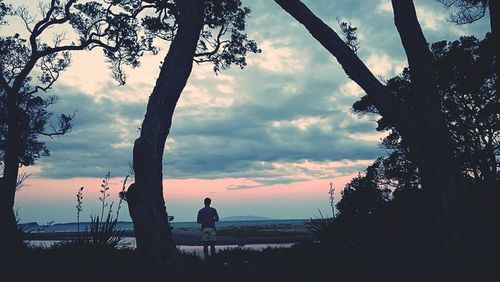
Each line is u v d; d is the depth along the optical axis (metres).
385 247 15.03
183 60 10.39
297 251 15.76
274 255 14.29
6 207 20.94
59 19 25.02
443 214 11.18
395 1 12.62
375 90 12.24
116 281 7.52
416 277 7.83
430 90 12.02
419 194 22.80
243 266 9.83
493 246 12.05
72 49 25.50
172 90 10.17
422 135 11.82
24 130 27.09
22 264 8.83
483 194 20.67
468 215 11.10
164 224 9.50
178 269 8.98
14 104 24.28
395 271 8.48
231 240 38.97
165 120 10.04
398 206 22.47
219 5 18.58
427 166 11.64
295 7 12.69
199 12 10.75
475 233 10.95
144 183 9.59
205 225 14.98
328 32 12.70
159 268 8.90
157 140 9.85
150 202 9.48
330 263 10.15
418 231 20.28
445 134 11.73
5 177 22.58
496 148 27.17
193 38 10.60
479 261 9.03
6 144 23.48
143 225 9.40
